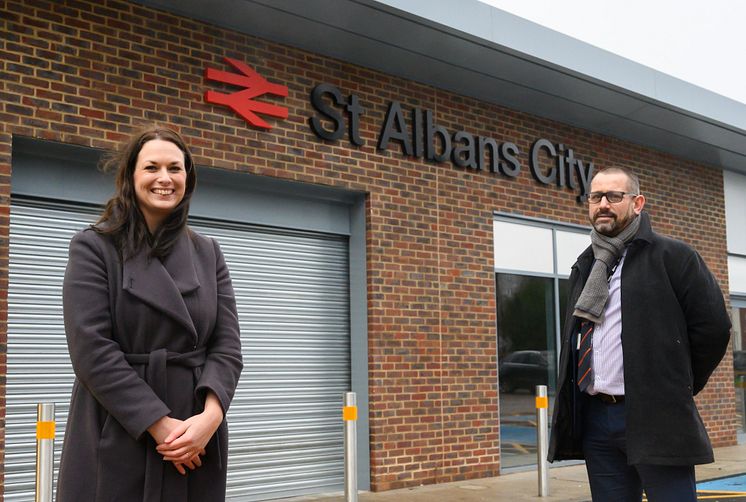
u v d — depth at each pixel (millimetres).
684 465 3486
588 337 3764
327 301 8688
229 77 7582
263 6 7438
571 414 3840
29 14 6473
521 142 10258
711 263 13070
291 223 8375
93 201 6961
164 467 2217
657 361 3537
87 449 2213
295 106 8094
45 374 6711
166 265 2361
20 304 6602
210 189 7789
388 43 8336
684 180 12758
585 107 10453
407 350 8773
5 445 6441
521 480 9078
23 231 6648
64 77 6609
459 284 9336
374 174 8672
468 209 9516
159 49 7188
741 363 13688
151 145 2373
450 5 8289
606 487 3756
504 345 9898
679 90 10820
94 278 2250
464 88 9500
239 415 7859
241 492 7793
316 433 8445
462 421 9180
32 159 6672
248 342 8016
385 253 8688
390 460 8484
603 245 3785
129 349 2258
